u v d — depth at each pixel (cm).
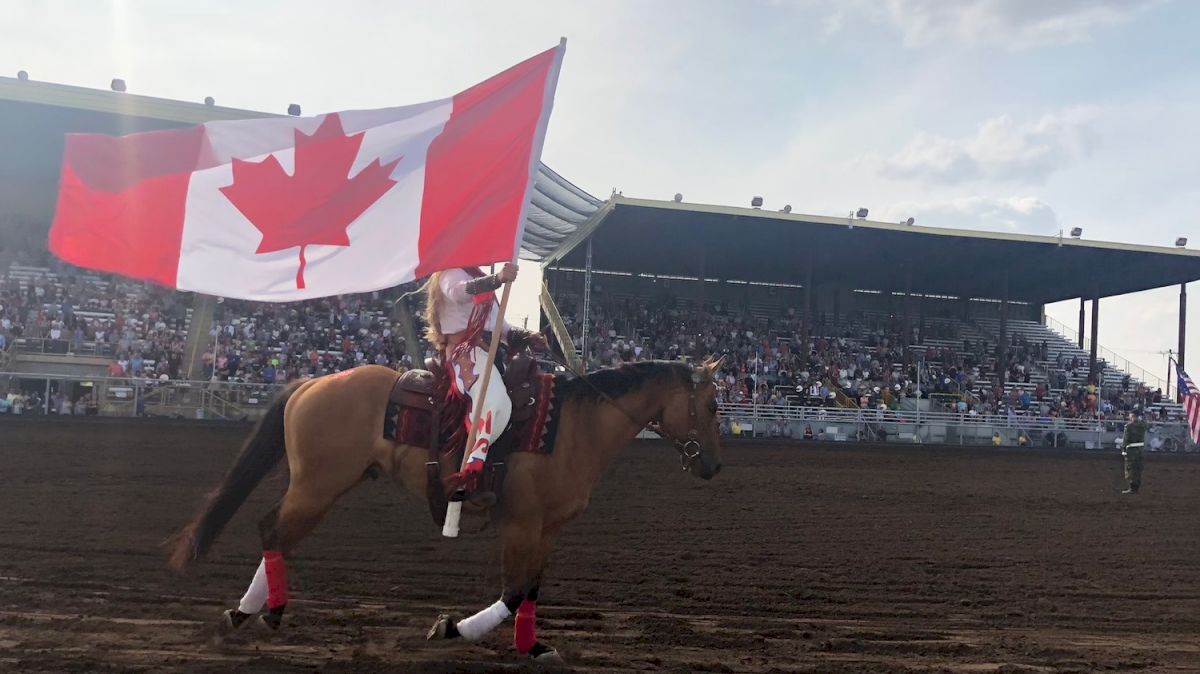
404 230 684
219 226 661
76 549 1020
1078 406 4088
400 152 693
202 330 3173
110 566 941
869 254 4031
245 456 676
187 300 3344
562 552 1124
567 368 720
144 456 1831
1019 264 4191
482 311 670
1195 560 1252
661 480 1883
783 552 1182
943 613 895
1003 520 1552
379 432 657
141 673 570
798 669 668
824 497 1745
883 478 2123
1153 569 1176
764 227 3588
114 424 2348
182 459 1814
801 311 4712
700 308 3731
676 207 3294
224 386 2627
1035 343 4828
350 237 679
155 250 652
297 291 668
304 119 682
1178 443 3778
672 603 886
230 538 1126
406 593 877
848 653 729
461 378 649
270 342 3186
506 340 700
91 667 579
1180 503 1909
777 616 852
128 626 699
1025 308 5159
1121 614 926
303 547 1091
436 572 982
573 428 676
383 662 626
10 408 2541
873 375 4019
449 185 693
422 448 649
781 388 3725
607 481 1833
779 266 4353
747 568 1073
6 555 973
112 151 649
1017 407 3972
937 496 1838
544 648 662
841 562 1132
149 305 3278
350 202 682
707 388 716
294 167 676
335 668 606
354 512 1341
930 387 3997
